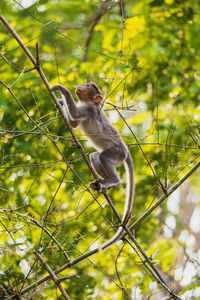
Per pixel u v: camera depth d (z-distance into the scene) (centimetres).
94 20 1795
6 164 1353
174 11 1931
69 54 1512
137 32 1883
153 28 1914
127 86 1429
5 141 1330
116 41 1845
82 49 1492
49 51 1456
